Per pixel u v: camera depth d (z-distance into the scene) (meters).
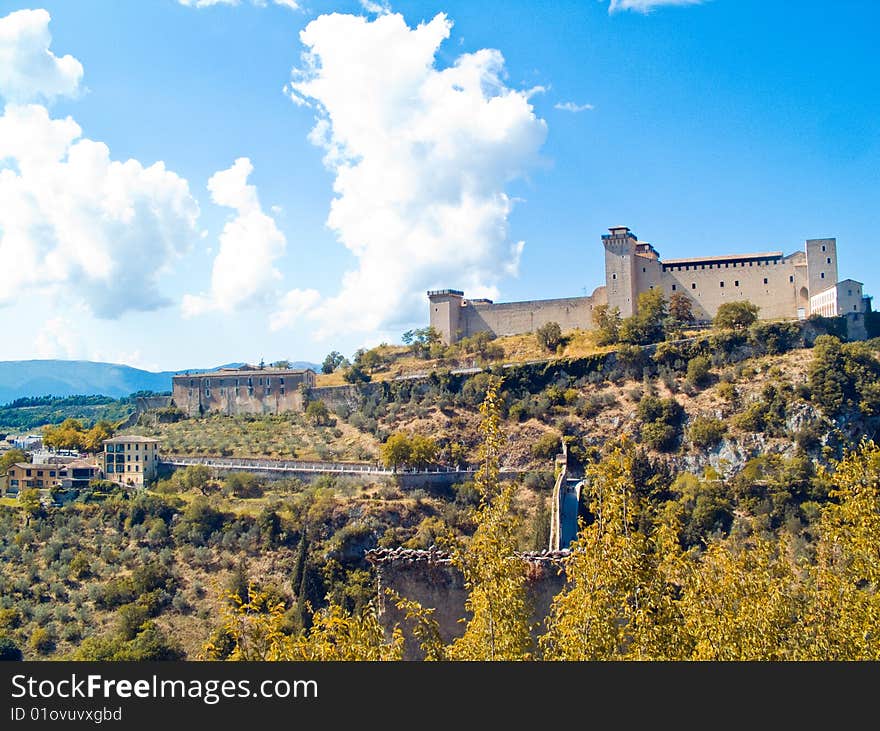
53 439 186.12
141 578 105.75
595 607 35.12
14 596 104.62
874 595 39.19
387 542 113.69
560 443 149.38
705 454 143.12
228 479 141.00
